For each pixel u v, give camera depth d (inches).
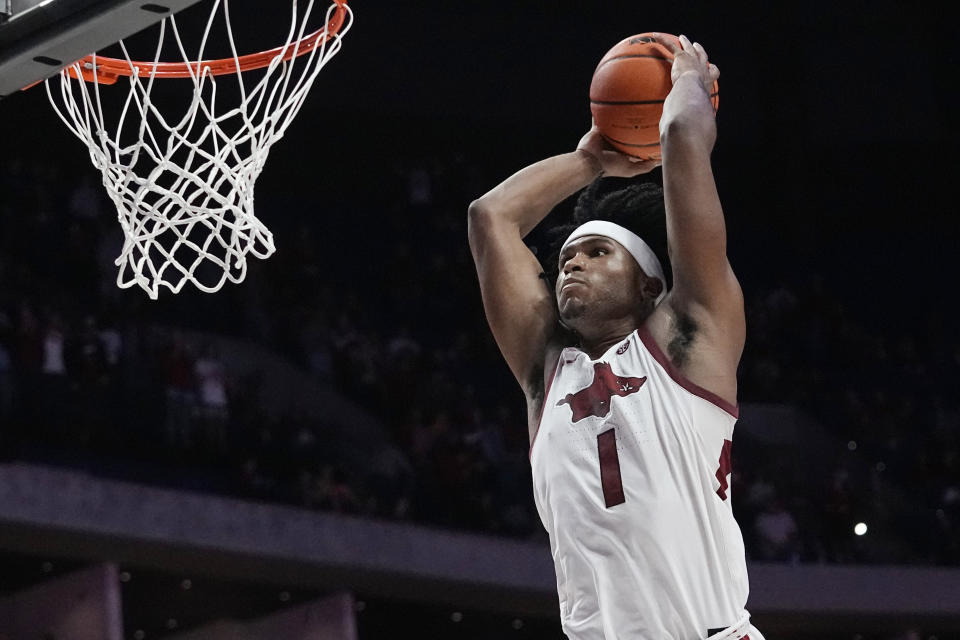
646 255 112.3
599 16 713.6
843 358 661.9
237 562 462.6
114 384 453.4
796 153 722.8
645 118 121.4
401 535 491.8
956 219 731.4
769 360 642.2
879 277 716.0
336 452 512.4
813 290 679.7
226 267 161.6
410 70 674.8
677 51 121.0
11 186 527.2
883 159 737.6
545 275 119.1
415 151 676.1
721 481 103.0
